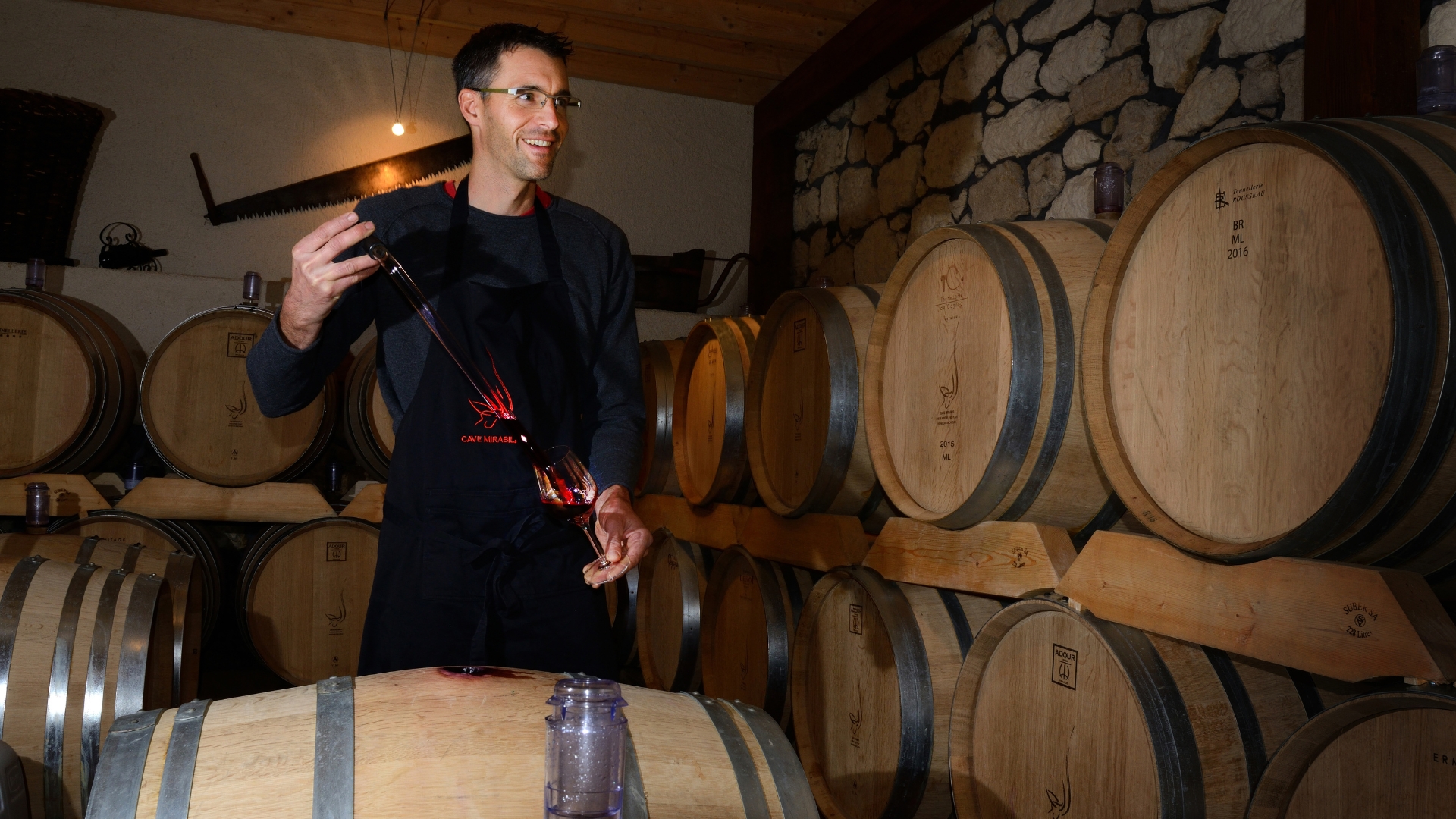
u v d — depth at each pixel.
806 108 5.73
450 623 1.83
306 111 5.78
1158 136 3.33
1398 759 1.43
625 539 1.68
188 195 5.55
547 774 1.05
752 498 3.64
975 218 4.34
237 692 4.53
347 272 1.58
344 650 4.41
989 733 2.21
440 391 1.89
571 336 2.06
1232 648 1.58
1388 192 1.34
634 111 6.36
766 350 3.31
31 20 5.38
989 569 2.19
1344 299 1.48
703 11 5.19
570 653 1.90
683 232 6.41
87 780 1.88
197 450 4.39
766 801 1.27
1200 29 3.18
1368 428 1.43
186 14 5.54
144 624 2.00
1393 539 1.39
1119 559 1.83
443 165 5.98
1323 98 2.56
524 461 1.89
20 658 1.91
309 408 4.52
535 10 5.40
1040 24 3.97
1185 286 1.77
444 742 1.20
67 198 4.78
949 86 4.59
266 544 4.34
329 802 1.10
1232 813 1.65
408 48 5.91
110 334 4.52
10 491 4.12
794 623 3.23
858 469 2.86
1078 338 2.09
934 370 2.45
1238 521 1.63
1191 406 1.73
